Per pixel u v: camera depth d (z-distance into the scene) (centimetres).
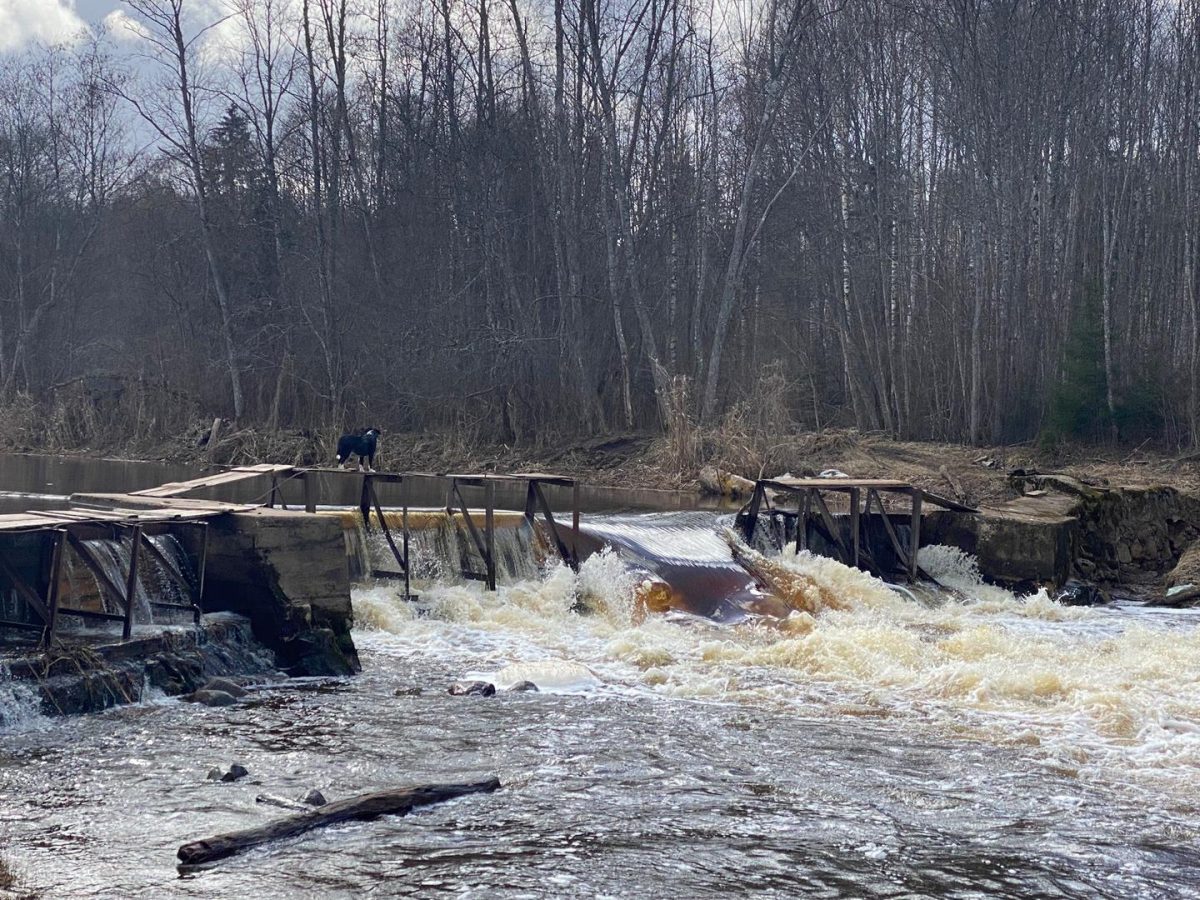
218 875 838
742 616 1895
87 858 861
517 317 4059
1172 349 3750
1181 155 3888
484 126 4222
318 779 1048
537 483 2027
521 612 1805
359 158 4644
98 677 1247
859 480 2361
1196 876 897
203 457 3744
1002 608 2166
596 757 1144
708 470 3231
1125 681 1543
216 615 1491
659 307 4212
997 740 1270
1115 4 3981
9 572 1253
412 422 4097
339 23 4319
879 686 1511
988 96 3850
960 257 4012
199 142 4588
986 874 884
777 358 4447
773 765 1141
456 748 1158
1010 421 3766
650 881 845
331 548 1514
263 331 4269
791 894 831
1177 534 2670
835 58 4250
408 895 811
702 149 4172
